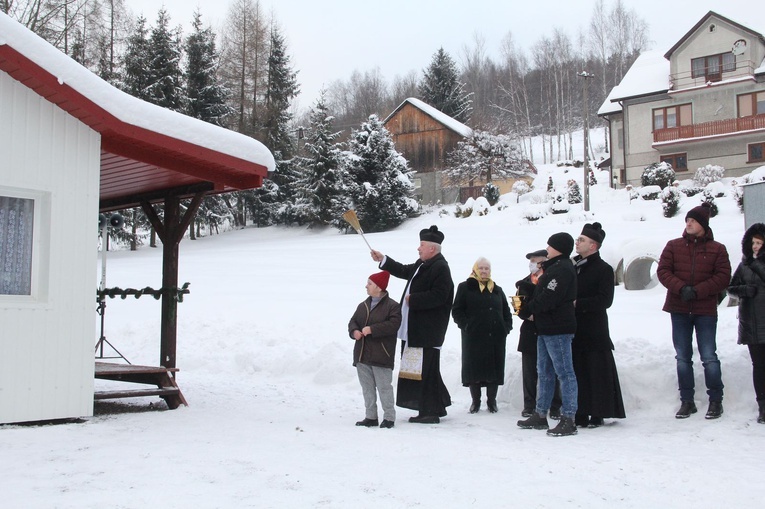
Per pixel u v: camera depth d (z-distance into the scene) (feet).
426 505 12.38
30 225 20.63
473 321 24.40
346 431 19.83
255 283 63.52
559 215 110.32
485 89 317.83
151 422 20.83
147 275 73.77
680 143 129.70
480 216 124.98
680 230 84.99
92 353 21.36
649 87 136.36
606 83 286.46
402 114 168.76
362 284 61.41
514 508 12.31
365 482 13.80
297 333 38.88
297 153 159.12
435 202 164.25
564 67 280.51
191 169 24.31
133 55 135.44
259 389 29.45
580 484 13.93
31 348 20.13
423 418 21.94
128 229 129.08
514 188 144.25
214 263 84.23
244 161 23.49
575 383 19.98
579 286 21.62
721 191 106.52
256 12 166.09
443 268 21.97
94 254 21.56
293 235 140.87
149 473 14.16
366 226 131.85
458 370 28.94
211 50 146.30
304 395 28.14
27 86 20.40
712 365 20.84
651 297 45.83
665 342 28.58
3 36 19.10
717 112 129.29
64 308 20.85
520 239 91.20
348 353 32.55
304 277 67.77
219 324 41.91
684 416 21.15
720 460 15.97
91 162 21.61
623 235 85.20
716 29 128.88
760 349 20.01
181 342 39.09
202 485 13.33
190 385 30.37
